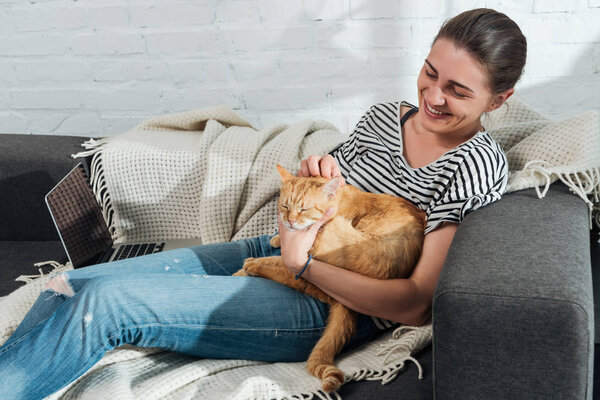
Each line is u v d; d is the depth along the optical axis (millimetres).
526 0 1879
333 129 1820
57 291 1192
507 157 1326
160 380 1049
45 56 2193
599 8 1846
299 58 2078
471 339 861
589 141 1214
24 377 988
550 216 1046
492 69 1066
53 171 1720
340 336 1109
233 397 993
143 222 1756
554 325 815
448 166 1166
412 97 2066
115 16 2109
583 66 1920
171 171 1681
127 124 2260
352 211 1195
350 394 1034
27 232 1790
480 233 993
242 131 1729
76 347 1003
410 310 1086
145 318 1044
